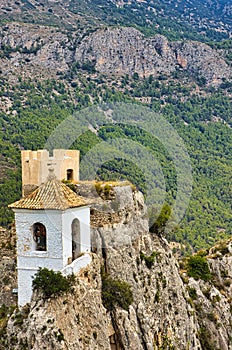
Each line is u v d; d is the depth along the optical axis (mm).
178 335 64312
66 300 48000
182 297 67938
